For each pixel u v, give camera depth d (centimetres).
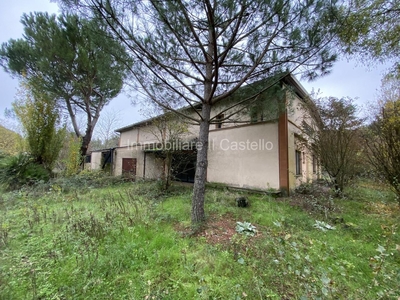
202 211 425
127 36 338
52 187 718
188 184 995
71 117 1196
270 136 716
